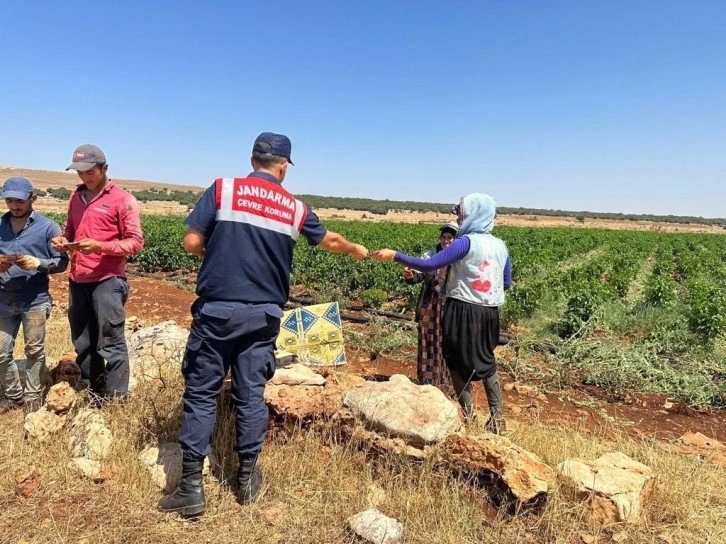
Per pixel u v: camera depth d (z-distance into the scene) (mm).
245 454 3102
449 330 4148
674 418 5793
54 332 6824
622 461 3479
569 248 27797
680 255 26953
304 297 12430
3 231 4324
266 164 3240
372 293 10977
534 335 8922
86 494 3107
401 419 3502
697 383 6609
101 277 4152
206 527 2904
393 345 7750
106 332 4184
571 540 2912
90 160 3943
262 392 3207
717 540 3008
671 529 3096
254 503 3121
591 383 6793
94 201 4141
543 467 3195
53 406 3787
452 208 5039
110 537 2764
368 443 3559
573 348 7852
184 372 3133
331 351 5352
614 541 2932
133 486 3199
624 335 9938
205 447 3037
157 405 3998
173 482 3271
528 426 4605
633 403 6191
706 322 8367
